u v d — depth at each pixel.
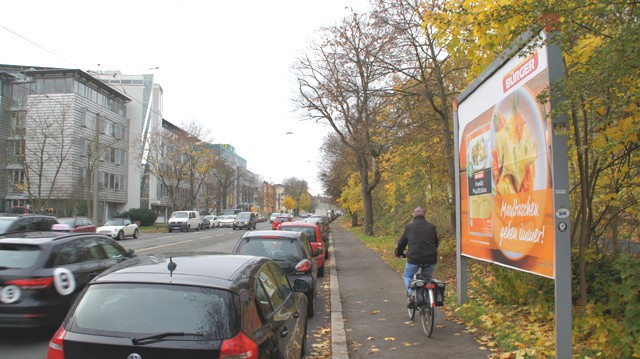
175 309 3.19
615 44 4.09
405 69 12.55
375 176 29.44
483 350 5.59
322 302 9.78
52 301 6.35
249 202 124.06
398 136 13.71
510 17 5.04
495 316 6.44
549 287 6.36
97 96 47.28
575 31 4.63
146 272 3.52
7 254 6.50
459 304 7.69
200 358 2.97
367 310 8.30
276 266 5.06
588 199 5.85
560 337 4.49
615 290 4.77
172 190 52.31
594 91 4.37
